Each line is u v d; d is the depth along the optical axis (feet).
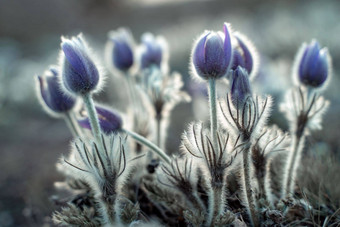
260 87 2.37
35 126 3.63
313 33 4.91
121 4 10.72
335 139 2.04
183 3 10.32
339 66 3.87
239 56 1.45
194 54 1.36
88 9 10.34
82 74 1.35
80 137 1.43
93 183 1.39
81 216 1.46
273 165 1.67
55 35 8.20
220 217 1.39
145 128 1.72
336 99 3.08
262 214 1.44
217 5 8.96
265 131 1.42
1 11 8.39
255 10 7.39
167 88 1.70
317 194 1.60
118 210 1.40
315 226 1.48
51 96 1.56
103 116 1.52
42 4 9.01
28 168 2.52
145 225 1.42
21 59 5.99
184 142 1.40
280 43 4.86
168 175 1.46
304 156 1.81
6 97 4.20
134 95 1.89
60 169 1.66
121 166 1.37
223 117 1.39
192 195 1.46
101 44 6.40
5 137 3.35
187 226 1.45
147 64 1.88
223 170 1.36
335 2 6.46
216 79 1.35
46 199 1.91
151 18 9.17
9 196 2.13
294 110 1.55
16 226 1.90
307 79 1.53
